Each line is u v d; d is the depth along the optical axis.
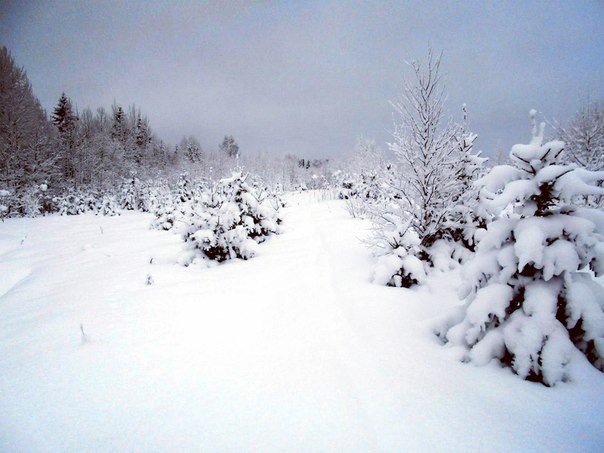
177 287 6.33
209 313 4.94
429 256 7.01
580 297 2.99
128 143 50.94
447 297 5.40
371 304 4.90
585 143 14.78
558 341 2.92
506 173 3.46
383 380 3.08
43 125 35.59
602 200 6.68
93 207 29.53
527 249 2.97
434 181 6.80
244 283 6.41
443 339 3.90
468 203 7.17
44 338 4.25
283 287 6.02
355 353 3.61
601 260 2.96
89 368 3.46
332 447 2.29
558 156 3.22
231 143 83.12
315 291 5.68
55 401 2.93
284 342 3.95
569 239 3.13
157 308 5.19
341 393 2.90
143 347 3.90
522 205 3.43
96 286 6.60
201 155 66.19
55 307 5.49
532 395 2.79
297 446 2.32
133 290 6.23
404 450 2.24
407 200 7.16
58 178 31.97
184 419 2.64
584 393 2.74
